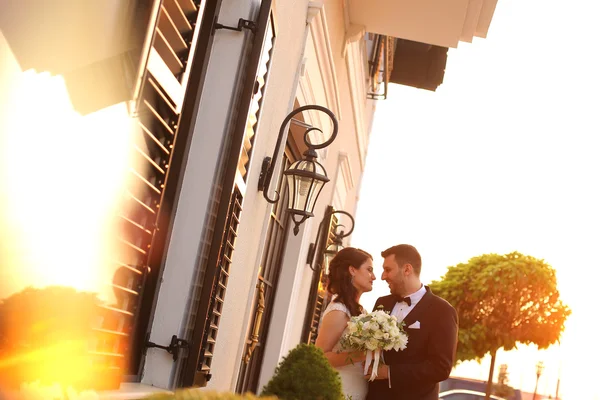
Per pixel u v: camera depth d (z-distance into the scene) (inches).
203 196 145.9
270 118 197.3
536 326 725.9
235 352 210.4
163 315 142.0
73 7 73.9
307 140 200.7
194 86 147.8
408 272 216.1
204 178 146.8
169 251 143.8
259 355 314.3
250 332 277.7
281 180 287.4
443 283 752.3
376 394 207.6
